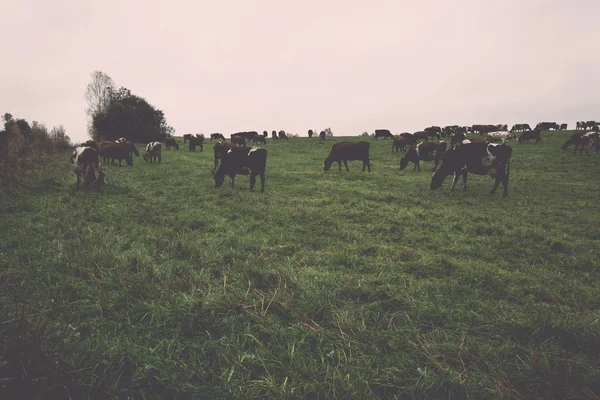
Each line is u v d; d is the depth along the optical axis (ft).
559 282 14.21
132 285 12.60
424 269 15.49
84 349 8.64
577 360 8.78
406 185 42.75
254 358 8.83
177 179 43.52
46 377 7.23
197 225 22.48
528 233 20.92
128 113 152.05
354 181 46.09
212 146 116.98
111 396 7.30
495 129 142.92
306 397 7.66
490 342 9.91
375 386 8.04
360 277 14.35
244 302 11.69
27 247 16.80
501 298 13.00
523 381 8.11
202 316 10.63
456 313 11.25
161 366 8.42
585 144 72.59
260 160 36.22
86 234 19.15
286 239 19.97
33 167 44.14
